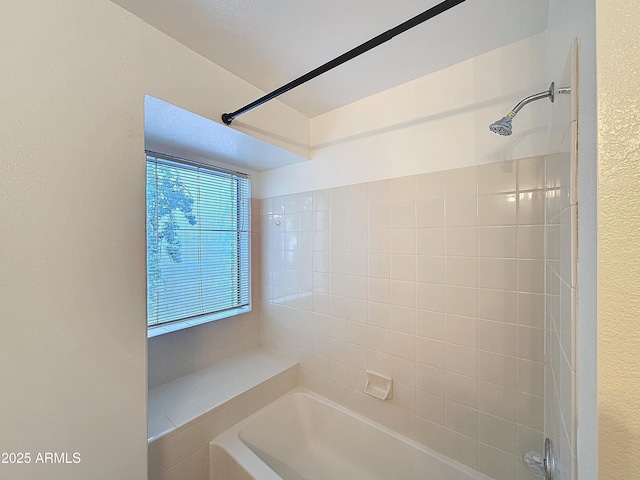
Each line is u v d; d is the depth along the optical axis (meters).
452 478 1.23
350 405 1.64
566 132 0.55
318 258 1.78
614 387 0.31
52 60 0.74
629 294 0.30
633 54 0.30
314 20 0.97
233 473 1.25
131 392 0.89
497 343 1.15
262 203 2.16
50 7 0.74
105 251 0.84
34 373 0.70
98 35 0.83
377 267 1.50
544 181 1.03
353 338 1.61
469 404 1.22
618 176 0.31
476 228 1.19
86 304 0.79
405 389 1.41
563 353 0.59
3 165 0.66
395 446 1.41
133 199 0.90
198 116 1.14
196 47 1.10
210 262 1.90
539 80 1.03
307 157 1.76
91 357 0.80
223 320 1.93
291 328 1.95
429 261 1.32
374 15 0.95
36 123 0.71
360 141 1.55
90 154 0.81
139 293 0.91
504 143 1.12
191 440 1.30
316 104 1.60
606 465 0.31
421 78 1.33
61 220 0.75
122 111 0.88
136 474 0.89
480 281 1.18
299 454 1.64
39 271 0.71
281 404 1.70
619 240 0.31
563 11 0.63
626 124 0.30
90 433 0.80
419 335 1.36
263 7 0.91
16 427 0.67
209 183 1.89
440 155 1.28
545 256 1.03
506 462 1.13
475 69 1.18
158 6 0.90
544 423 1.03
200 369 1.79
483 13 0.93
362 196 1.55
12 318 0.67
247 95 1.34
